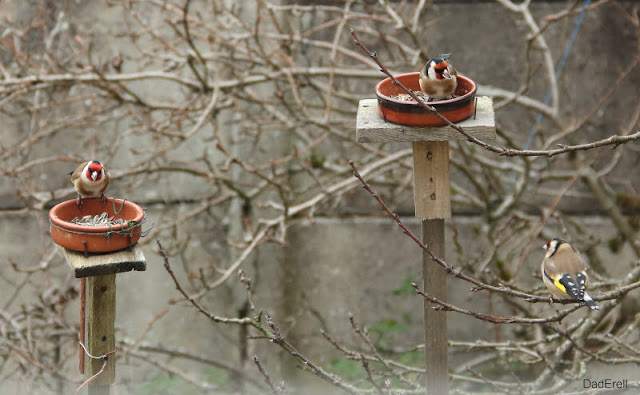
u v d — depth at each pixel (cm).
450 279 1470
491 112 653
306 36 1313
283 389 676
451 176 1460
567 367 981
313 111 1441
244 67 1293
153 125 1197
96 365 663
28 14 1365
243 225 1464
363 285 1504
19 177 1184
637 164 1452
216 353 1509
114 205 716
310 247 1498
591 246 1246
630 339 1259
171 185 1465
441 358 677
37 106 1202
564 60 1370
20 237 1440
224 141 1444
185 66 1395
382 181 1311
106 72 1293
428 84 653
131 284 1489
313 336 1514
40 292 1366
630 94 1440
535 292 908
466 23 1425
